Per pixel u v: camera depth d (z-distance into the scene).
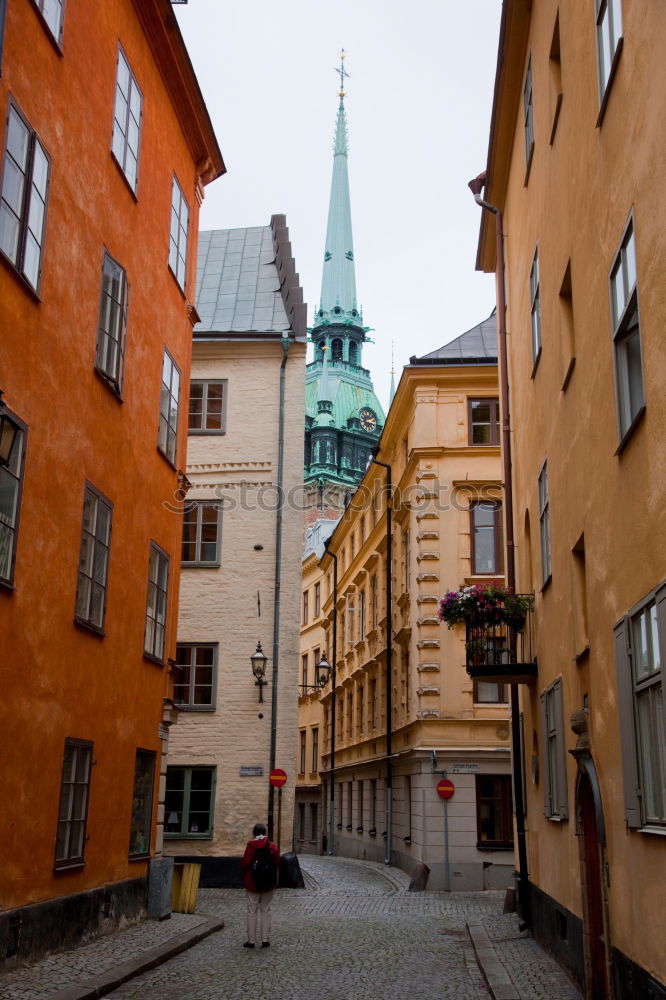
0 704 10.45
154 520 16.64
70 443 12.62
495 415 28.95
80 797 12.96
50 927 11.69
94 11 13.68
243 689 25.72
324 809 46.75
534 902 14.96
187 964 12.38
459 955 13.77
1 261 10.45
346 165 136.25
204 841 24.84
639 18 7.77
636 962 8.09
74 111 12.82
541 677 14.45
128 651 15.06
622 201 8.48
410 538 30.36
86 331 13.23
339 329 125.75
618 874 8.80
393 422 32.53
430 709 27.25
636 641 8.11
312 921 17.92
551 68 13.03
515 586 17.70
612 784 9.05
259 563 26.50
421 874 26.03
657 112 7.26
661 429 7.23
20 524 11.01
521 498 17.16
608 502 9.20
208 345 27.78
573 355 11.90
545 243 13.48
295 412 27.48
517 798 16.41
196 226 19.84
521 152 16.53
